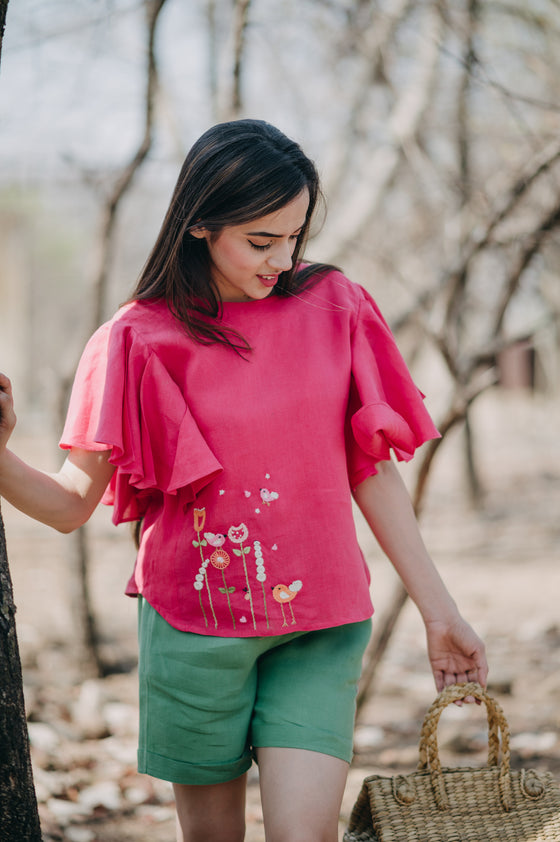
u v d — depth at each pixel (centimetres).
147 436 204
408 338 932
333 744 200
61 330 2588
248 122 203
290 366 207
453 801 206
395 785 206
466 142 517
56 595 739
